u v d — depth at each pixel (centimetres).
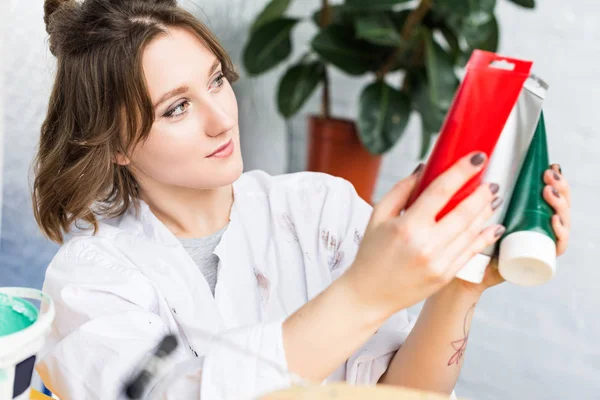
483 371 196
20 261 148
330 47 224
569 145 252
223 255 89
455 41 231
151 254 87
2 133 133
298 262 92
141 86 78
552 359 201
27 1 136
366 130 217
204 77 80
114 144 86
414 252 56
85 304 81
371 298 59
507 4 260
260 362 62
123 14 79
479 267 63
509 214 61
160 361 63
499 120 57
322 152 239
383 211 60
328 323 61
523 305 221
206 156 82
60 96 88
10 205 145
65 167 90
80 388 75
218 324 84
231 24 237
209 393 63
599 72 252
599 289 224
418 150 270
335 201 97
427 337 77
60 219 94
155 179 87
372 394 51
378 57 227
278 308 89
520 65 57
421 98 227
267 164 267
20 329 60
